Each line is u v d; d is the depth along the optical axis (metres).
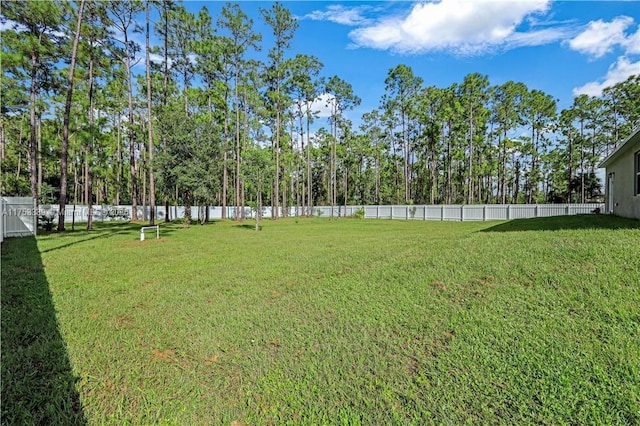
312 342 3.01
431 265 4.99
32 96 14.00
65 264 6.65
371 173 42.00
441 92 28.56
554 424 1.92
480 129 30.02
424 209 24.84
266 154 20.06
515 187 37.09
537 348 2.64
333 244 9.37
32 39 12.66
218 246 9.48
